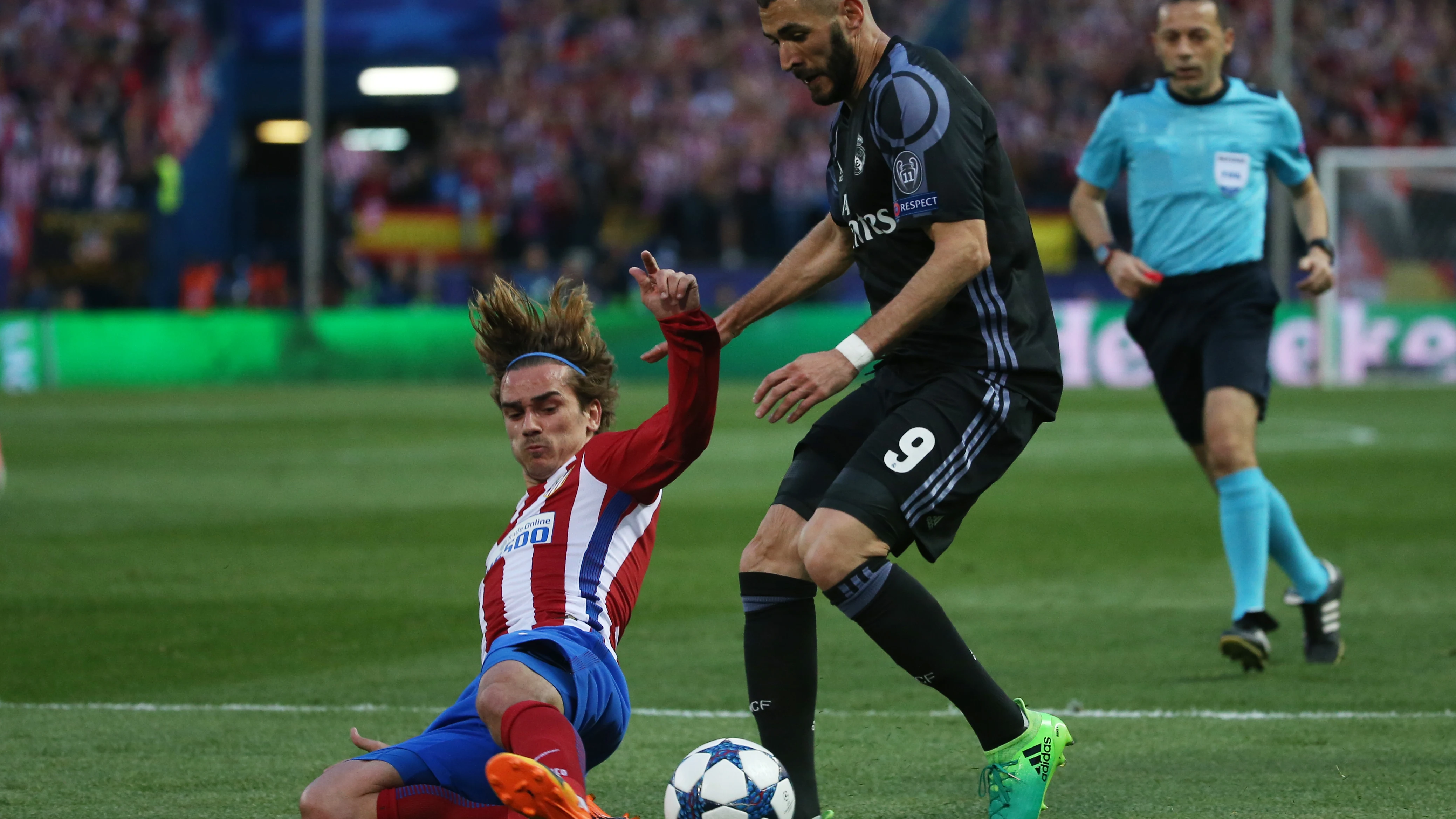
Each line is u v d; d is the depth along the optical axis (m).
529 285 92.62
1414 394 72.69
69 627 23.03
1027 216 13.55
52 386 84.44
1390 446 50.34
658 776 15.14
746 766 11.70
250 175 118.19
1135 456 48.88
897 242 13.34
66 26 101.69
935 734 16.75
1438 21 104.00
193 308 95.00
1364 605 24.66
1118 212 92.94
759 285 14.83
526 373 12.67
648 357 14.14
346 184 106.56
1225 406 20.14
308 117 87.81
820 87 13.38
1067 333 81.12
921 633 12.59
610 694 11.88
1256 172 21.22
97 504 37.84
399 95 110.31
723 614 24.14
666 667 20.31
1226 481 19.98
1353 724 16.95
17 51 100.56
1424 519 34.34
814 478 13.46
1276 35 82.50
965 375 13.18
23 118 98.38
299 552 30.55
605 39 109.25
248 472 45.09
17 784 14.69
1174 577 27.67
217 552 30.48
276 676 19.81
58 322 84.62
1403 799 13.94
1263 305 21.00
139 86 100.88
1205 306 21.12
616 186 101.38
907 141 12.68
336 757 15.77
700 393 11.77
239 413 66.06
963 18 107.94
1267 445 50.66
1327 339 78.56
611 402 13.18
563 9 109.69
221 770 15.22
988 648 21.55
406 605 24.89
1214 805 13.80
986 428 13.10
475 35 109.19
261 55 108.38
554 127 104.75
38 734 16.72
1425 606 24.58
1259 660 19.48
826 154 99.19
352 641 22.06
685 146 101.56
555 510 12.27
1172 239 21.27
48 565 28.88
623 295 94.00
